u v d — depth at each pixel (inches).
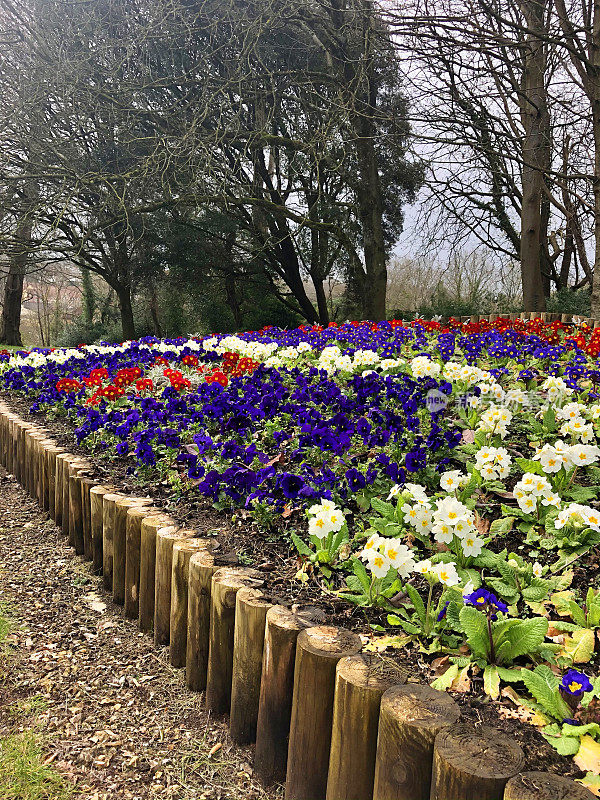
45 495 209.0
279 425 193.0
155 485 169.3
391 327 445.4
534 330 380.8
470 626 88.3
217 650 107.3
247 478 141.1
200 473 153.0
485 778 63.9
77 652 128.0
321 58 780.0
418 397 185.3
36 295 1375.5
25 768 95.1
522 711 77.7
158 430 183.8
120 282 879.1
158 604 129.9
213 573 112.7
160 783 93.4
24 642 130.7
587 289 780.6
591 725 72.4
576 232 824.3
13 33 700.7
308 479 142.9
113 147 729.6
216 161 716.7
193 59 751.1
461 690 81.4
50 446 210.1
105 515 154.4
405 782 72.3
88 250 819.4
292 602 102.8
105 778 94.0
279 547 128.0
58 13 692.1
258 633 98.3
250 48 667.4
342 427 165.6
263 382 231.3
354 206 788.6
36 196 712.4
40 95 659.4
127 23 707.4
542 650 90.0
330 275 943.7
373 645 91.3
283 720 92.7
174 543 125.7
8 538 189.0
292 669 92.1
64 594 153.6
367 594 104.7
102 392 236.4
